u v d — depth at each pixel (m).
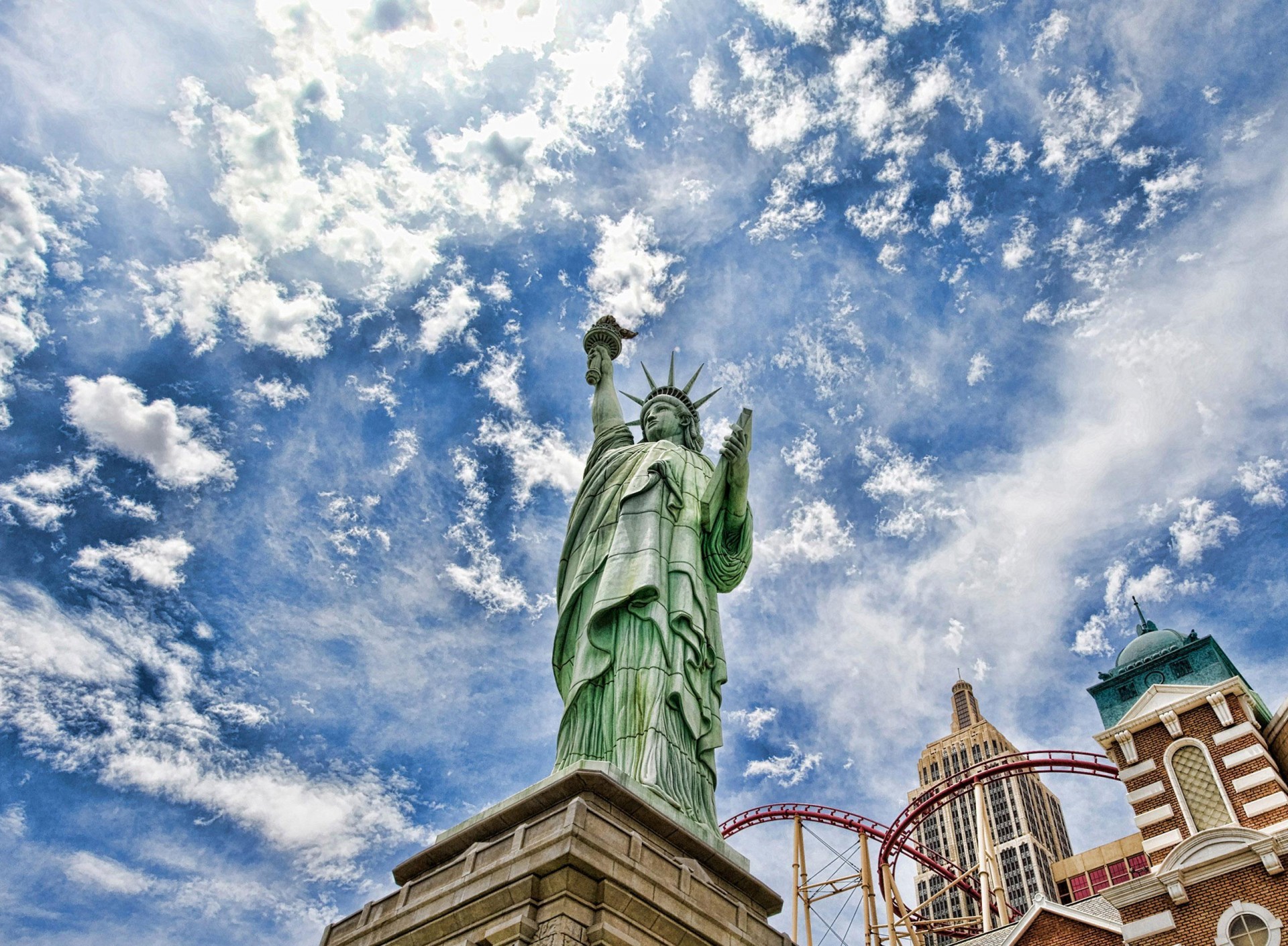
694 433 68.25
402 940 34.94
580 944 30.69
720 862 39.28
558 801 37.69
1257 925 45.69
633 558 51.97
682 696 46.88
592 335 73.38
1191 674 58.22
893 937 85.69
